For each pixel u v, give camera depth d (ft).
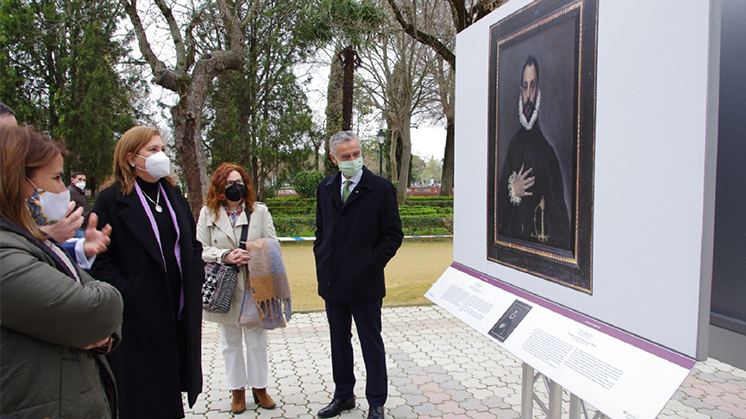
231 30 30.37
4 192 4.58
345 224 10.28
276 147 64.69
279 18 36.78
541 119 6.68
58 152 5.09
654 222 4.88
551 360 5.88
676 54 4.58
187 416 10.75
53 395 4.56
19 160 4.66
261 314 10.32
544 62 6.59
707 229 4.35
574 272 6.04
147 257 7.91
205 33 41.60
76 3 44.98
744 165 7.14
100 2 45.70
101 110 53.88
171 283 8.27
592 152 5.70
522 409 7.97
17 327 4.36
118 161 8.09
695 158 4.43
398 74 68.49
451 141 87.20
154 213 8.25
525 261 7.17
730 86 7.35
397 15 26.11
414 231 46.62
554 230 6.44
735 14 7.25
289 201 69.82
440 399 11.74
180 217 8.44
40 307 4.32
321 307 20.13
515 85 7.33
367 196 10.25
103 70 53.93
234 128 57.98
